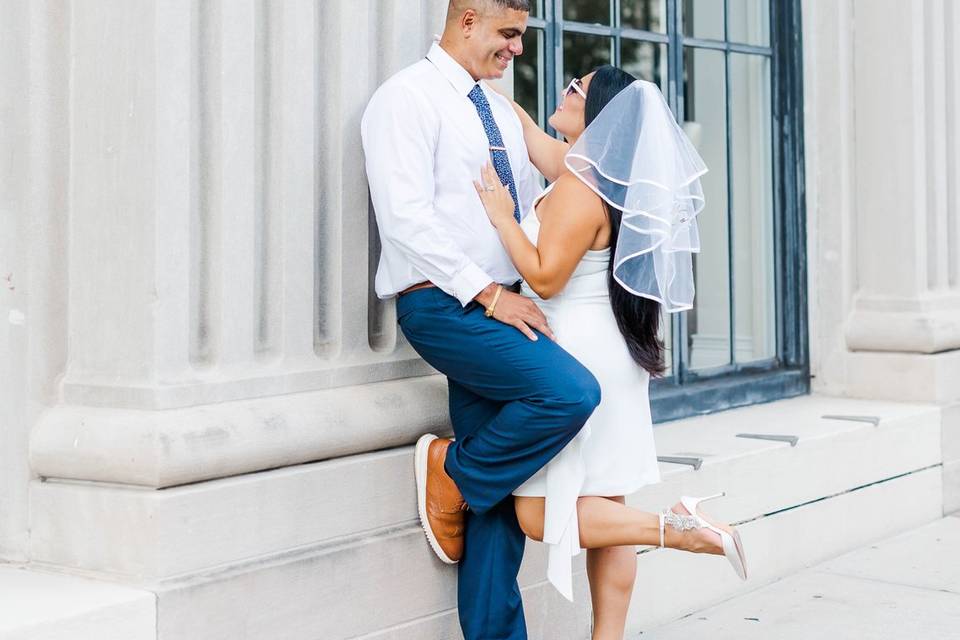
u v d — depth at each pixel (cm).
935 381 575
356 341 333
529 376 304
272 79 309
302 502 306
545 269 311
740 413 548
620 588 338
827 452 496
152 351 281
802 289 601
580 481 316
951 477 583
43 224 291
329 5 325
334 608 311
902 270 590
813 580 470
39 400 293
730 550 310
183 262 286
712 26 555
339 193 326
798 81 596
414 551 333
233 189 296
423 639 337
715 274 557
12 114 289
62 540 286
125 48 282
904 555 508
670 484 414
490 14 311
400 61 340
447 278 302
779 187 592
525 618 363
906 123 586
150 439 274
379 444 330
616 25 508
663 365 331
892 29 588
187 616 275
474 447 317
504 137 340
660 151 315
